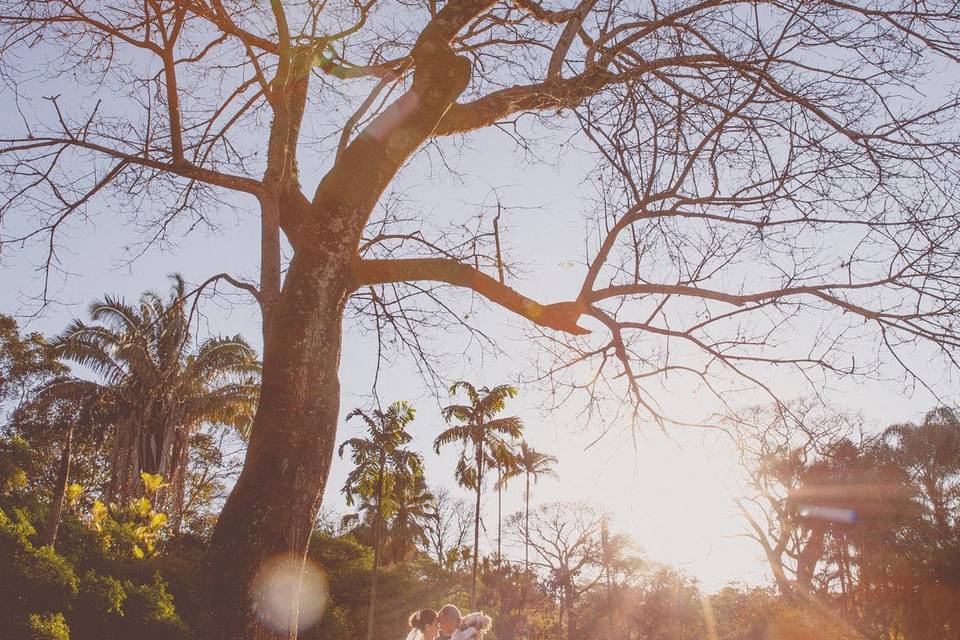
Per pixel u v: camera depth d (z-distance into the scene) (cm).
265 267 587
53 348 3259
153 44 580
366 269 562
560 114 665
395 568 4081
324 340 522
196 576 479
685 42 657
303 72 676
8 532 1109
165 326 762
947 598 3003
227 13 686
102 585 1177
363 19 711
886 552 3119
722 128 567
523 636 7194
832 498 2919
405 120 563
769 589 4262
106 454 3759
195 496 4281
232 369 3600
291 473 489
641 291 564
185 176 591
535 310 564
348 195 545
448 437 3959
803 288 559
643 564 6725
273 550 475
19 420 3434
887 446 3219
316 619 2767
